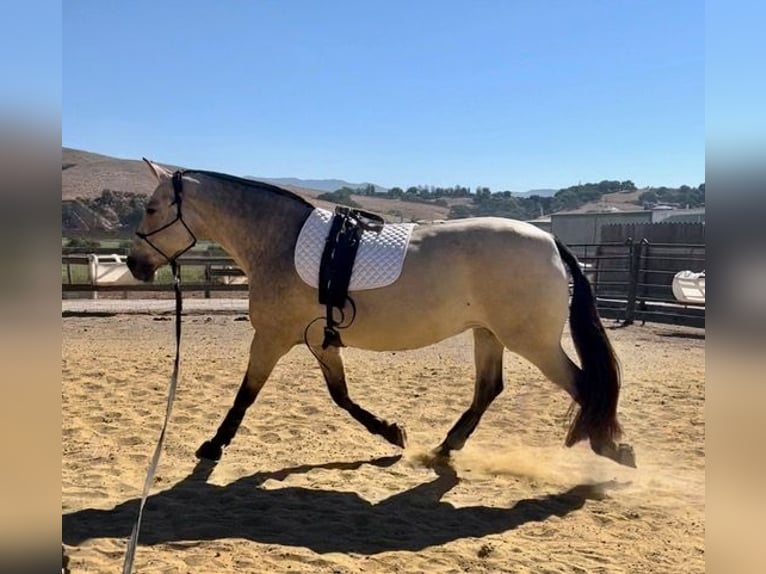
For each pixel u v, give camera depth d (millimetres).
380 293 4504
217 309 14883
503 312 4520
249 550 3541
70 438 5453
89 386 7219
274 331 4766
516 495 4484
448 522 4020
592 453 5379
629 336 12383
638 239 17828
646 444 5652
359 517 4039
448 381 7848
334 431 5824
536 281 4488
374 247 4559
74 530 3756
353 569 3340
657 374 8609
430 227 4684
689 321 14109
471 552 3590
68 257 16281
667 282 16531
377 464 5035
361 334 4605
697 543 3748
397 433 5176
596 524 4020
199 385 7375
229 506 4180
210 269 17172
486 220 4703
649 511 4227
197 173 4969
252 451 5246
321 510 4137
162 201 4863
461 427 5113
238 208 4824
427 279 4492
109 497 4273
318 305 4621
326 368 5086
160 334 11500
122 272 16562
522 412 6590
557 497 4457
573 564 3441
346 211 4785
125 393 6977
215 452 4977
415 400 6918
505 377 8188
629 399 7211
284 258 4691
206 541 3645
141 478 4633
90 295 17484
